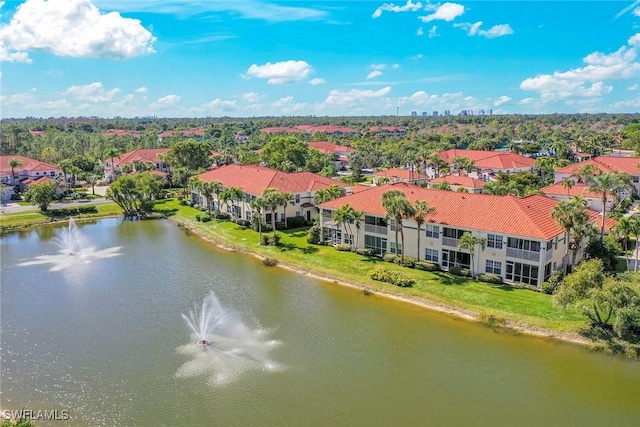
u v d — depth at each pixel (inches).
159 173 5423.2
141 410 1312.7
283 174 3590.1
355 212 2559.1
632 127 7849.4
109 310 1984.5
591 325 1701.5
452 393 1387.8
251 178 3693.4
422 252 2405.3
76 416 1289.4
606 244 2284.7
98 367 1531.7
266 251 2802.7
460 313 1899.6
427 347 1646.2
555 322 1752.0
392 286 2171.5
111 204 4298.7
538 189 3833.7
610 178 2317.9
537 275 2036.2
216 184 3725.4
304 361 1565.0
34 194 3895.2
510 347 1635.1
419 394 1382.9
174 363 1553.9
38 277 2423.7
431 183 4284.0
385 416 1285.7
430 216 2347.4
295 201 3408.0
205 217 3700.8
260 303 2050.9
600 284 1643.7
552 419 1272.1
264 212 3289.9
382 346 1657.2
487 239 2162.9
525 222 2091.5
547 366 1515.7
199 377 1472.7
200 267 2573.8
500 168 5073.8
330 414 1295.5
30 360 1578.5
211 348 1652.3
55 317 1916.8
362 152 6820.9
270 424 1254.3
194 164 5452.8
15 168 4980.3
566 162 5083.7
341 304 2026.3
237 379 1460.4
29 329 1809.8
